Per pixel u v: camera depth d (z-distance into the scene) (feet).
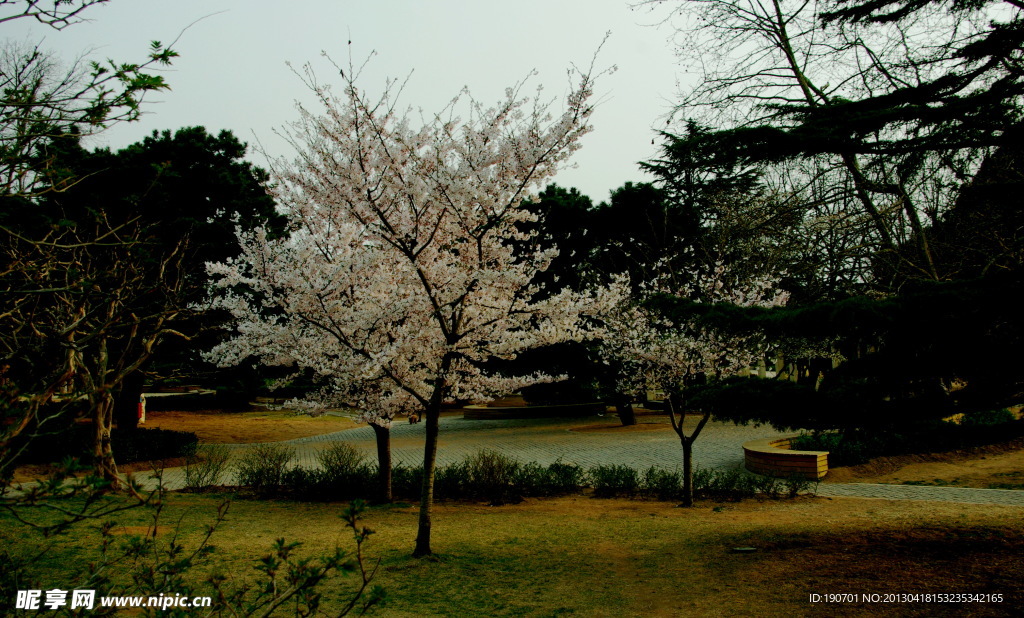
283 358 29.22
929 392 19.43
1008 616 14.73
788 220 34.09
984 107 18.54
